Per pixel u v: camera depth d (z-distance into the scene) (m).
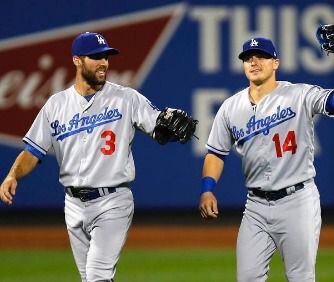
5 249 47.00
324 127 56.38
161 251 45.88
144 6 56.34
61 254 44.97
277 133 22.66
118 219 23.50
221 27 56.06
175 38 56.41
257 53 22.69
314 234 22.67
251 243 23.08
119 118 23.78
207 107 56.38
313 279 22.86
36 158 24.56
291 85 23.00
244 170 23.50
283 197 22.67
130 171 23.92
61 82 56.47
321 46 22.48
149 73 56.56
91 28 56.31
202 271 38.97
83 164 23.69
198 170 56.91
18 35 56.25
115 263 23.42
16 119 56.47
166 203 57.31
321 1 55.44
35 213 57.84
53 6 56.28
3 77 56.41
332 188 56.69
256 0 55.66
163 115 23.62
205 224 54.69
